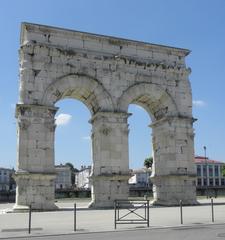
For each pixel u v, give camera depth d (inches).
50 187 1449.3
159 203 1681.8
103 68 1617.9
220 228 856.3
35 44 1518.2
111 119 1583.4
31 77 1499.8
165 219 1066.7
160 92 1700.3
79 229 879.7
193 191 1674.5
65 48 1565.0
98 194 1536.7
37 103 1487.5
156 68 1713.8
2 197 2615.7
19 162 1425.9
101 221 1035.9
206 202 1838.1
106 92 1600.6
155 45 1734.7
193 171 1686.8
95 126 1619.1
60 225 956.6
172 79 1737.2
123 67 1654.8
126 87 1643.7
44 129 1477.6
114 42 1669.5
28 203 1407.5
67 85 1551.4
